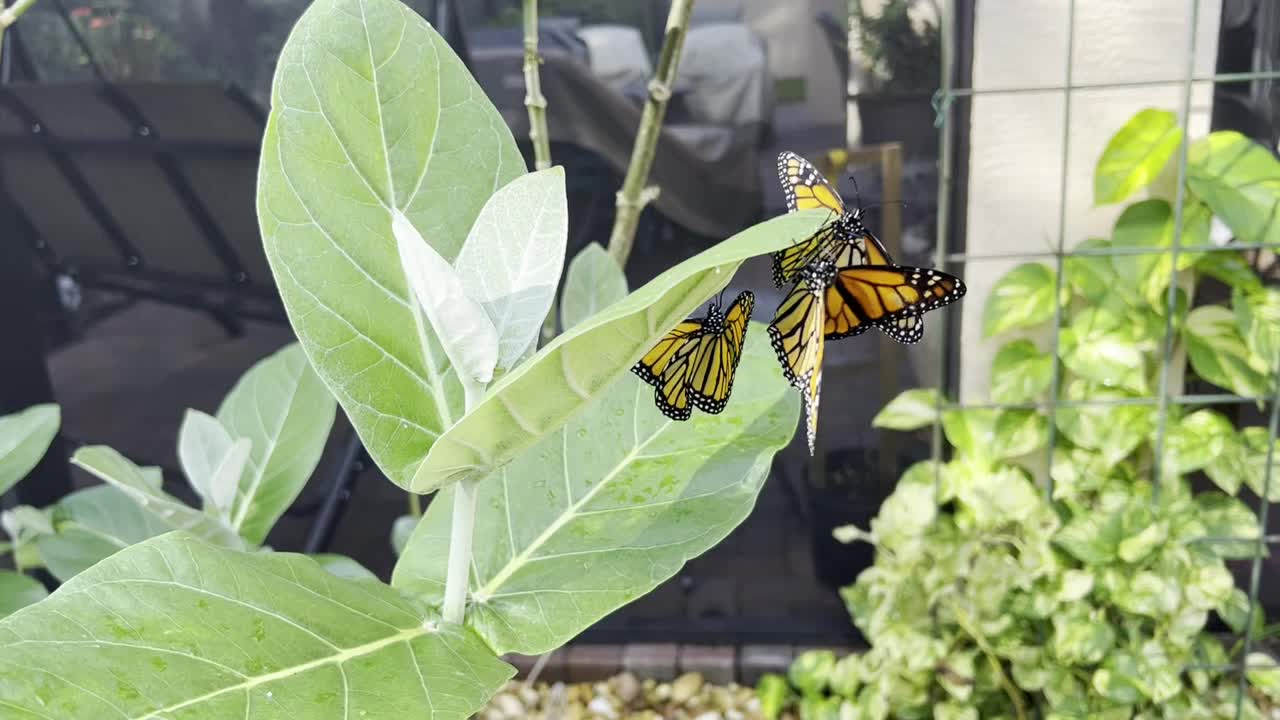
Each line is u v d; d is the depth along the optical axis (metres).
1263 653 2.86
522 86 2.75
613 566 0.91
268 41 2.77
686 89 2.75
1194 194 2.67
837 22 2.69
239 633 0.69
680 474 0.98
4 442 1.44
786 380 1.04
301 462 1.40
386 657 0.73
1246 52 2.59
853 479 3.02
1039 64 2.63
